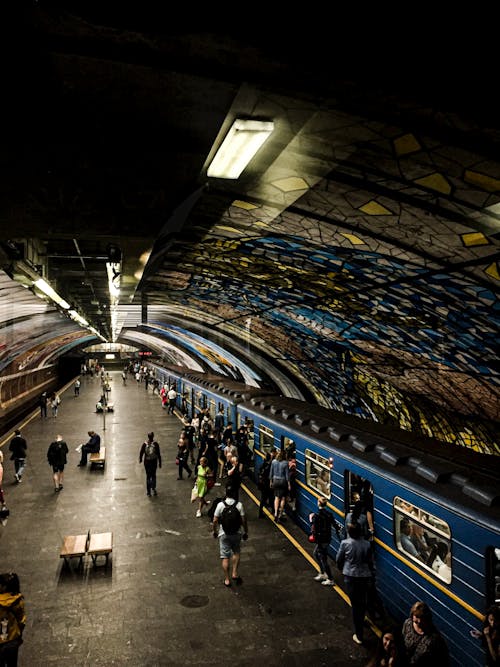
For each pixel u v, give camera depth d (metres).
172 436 22.64
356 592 6.63
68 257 7.24
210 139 2.56
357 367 11.80
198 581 8.48
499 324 5.96
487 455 7.52
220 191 4.77
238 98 2.66
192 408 25.88
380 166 3.60
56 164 2.57
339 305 8.56
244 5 2.06
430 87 2.54
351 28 2.25
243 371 22.19
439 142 3.10
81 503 12.77
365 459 8.01
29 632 6.95
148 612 7.48
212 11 2.03
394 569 7.13
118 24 1.93
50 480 14.99
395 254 5.42
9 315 12.74
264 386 20.75
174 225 5.77
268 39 2.15
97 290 11.28
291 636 6.85
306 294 8.71
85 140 2.47
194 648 6.58
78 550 8.78
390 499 7.24
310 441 10.17
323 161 3.68
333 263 6.66
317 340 11.87
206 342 22.42
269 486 11.51
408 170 3.58
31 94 2.25
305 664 6.24
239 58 2.21
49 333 22.20
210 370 31.41
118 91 2.25
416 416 11.55
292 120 2.99
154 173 2.70
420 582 6.50
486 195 3.65
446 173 3.49
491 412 8.57
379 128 3.03
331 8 2.19
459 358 7.66
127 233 3.36
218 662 6.29
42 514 11.93
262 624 7.15
